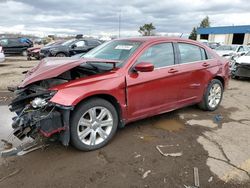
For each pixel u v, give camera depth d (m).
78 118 3.36
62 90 3.24
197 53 5.08
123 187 2.81
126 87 3.75
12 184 2.83
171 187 2.83
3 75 10.08
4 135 4.07
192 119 4.96
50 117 3.11
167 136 4.13
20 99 3.48
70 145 3.70
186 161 3.36
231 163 3.33
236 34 48.44
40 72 3.46
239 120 5.00
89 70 3.74
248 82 9.80
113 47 4.47
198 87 5.03
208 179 2.97
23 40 22.17
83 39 16.06
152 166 3.23
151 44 4.21
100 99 3.54
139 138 4.03
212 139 4.05
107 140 3.72
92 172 3.08
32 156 3.41
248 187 2.85
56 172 3.06
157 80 4.14
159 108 4.33
